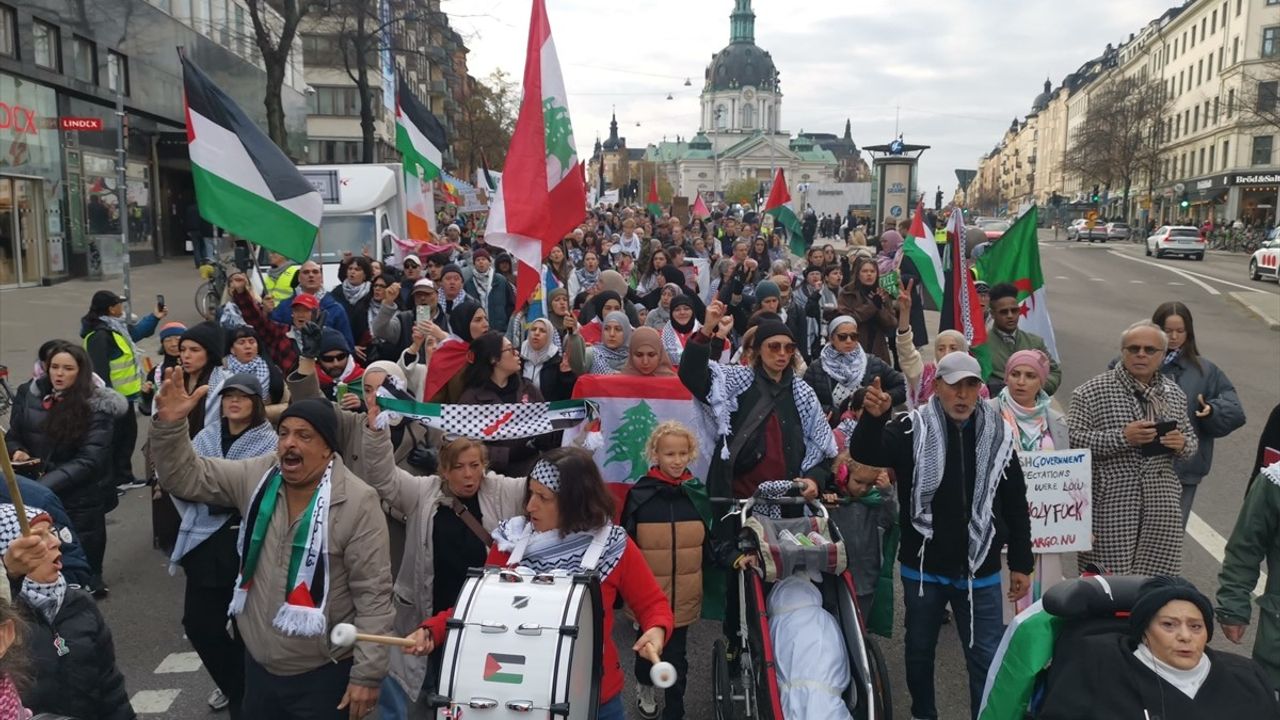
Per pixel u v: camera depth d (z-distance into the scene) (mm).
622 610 6586
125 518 8461
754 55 190750
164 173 35750
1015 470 4637
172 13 32812
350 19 38406
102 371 9180
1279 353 17109
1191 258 43031
